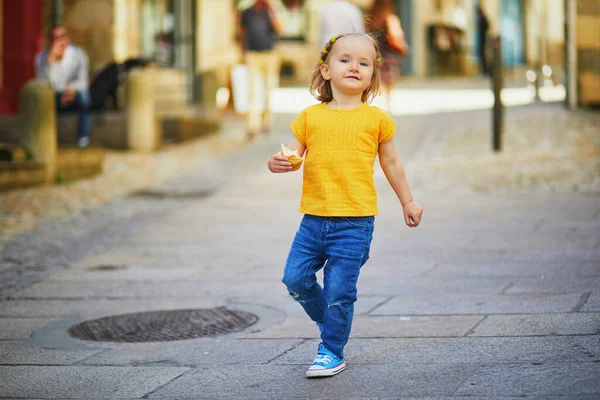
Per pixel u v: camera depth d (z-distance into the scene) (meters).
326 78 5.53
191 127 21.94
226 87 27.91
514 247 9.47
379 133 5.46
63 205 13.95
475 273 8.34
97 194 15.02
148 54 27.33
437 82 38.66
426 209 12.20
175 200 14.24
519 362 5.43
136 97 20.08
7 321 7.35
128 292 8.35
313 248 5.45
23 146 15.97
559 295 7.24
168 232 11.62
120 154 19.78
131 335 6.79
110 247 10.73
